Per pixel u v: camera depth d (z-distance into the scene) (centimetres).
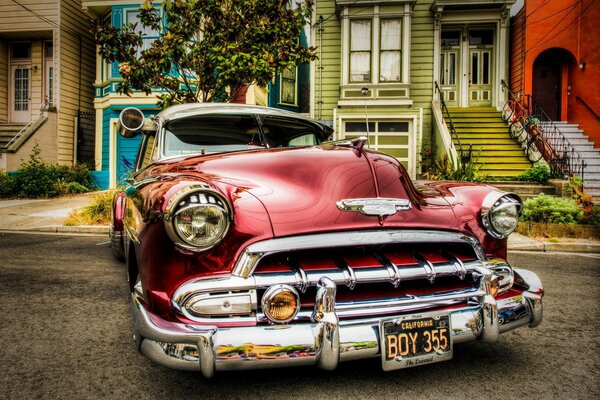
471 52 1545
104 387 229
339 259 206
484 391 226
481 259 229
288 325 184
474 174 1102
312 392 224
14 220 866
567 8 1458
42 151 1430
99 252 597
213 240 187
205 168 246
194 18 759
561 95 1528
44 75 1586
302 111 1772
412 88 1484
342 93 1464
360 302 199
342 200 216
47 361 260
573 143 1365
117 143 1395
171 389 227
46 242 680
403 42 1430
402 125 1471
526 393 224
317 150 255
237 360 176
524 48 1473
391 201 223
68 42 1519
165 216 186
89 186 1397
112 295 393
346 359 187
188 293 184
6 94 1605
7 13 1484
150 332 186
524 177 1148
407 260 212
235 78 740
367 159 244
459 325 206
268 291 182
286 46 768
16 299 380
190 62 766
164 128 318
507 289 234
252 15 759
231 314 187
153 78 770
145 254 202
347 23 1446
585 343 294
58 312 347
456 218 235
